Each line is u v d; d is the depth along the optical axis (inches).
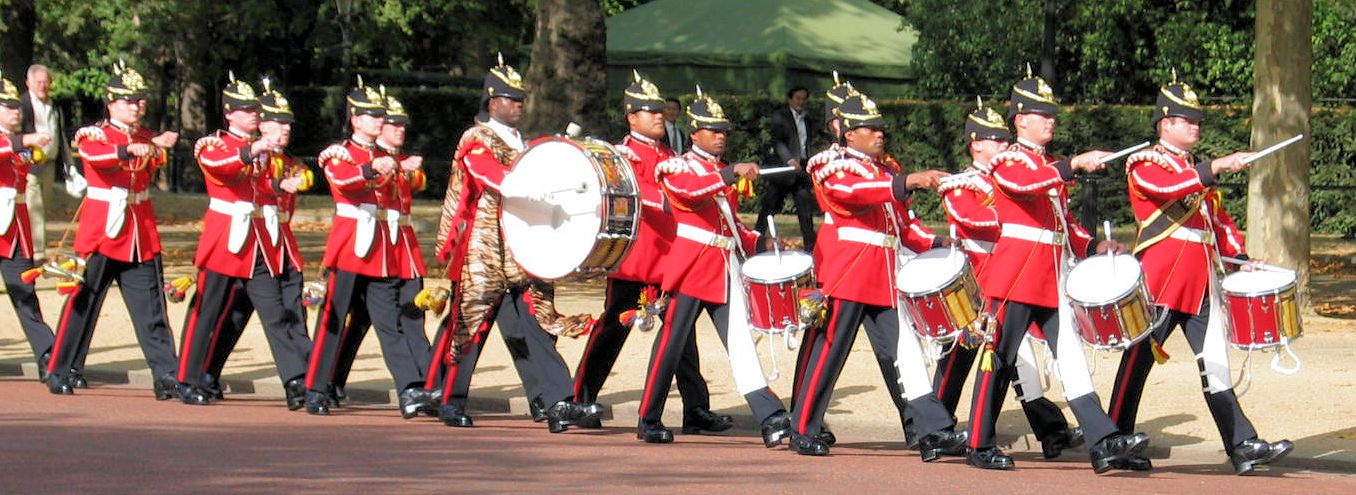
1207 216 566.6
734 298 599.5
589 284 1168.2
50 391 727.7
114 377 785.6
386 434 616.1
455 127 1963.6
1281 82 995.3
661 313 605.3
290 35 2027.6
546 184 602.2
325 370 681.0
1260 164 1005.2
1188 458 603.8
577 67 1172.5
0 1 1525.6
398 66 2301.9
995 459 563.5
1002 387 566.6
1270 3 997.8
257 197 691.4
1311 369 770.2
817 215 1745.8
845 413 675.4
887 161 597.3
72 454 541.3
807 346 591.2
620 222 592.7
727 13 1833.2
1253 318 552.7
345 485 492.4
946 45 1851.6
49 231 1469.0
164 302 725.3
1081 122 1663.4
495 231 637.3
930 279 544.7
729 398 716.7
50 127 1050.1
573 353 829.8
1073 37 1866.4
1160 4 1835.6
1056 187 551.8
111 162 696.4
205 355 705.6
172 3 1797.5
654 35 1817.2
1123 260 547.8
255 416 665.0
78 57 2346.2
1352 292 1183.6
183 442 576.7
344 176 663.8
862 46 1841.8
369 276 676.1
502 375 780.0
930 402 573.9
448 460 549.3
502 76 637.9
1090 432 555.5
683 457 569.9
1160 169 557.0
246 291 701.3
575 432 639.1
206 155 683.4
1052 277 561.3
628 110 629.0
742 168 580.1
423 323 689.0
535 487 496.4
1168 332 577.0
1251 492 526.0
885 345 584.7
